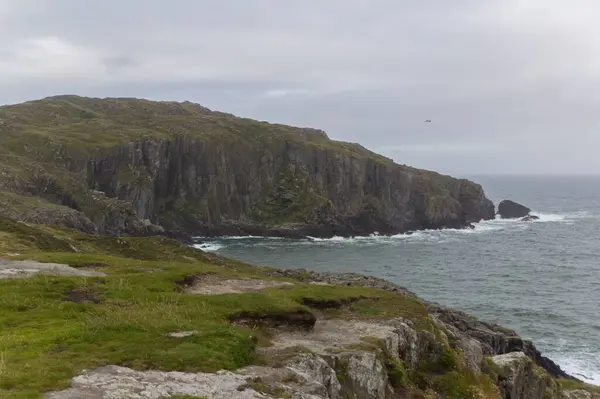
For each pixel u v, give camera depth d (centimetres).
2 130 15988
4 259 3584
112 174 15275
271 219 17662
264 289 3366
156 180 16325
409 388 2459
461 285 9994
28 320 2128
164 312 2258
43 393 1310
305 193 17975
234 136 19050
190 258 6806
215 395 1486
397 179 19362
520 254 13712
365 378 2188
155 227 14362
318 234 16725
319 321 2841
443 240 16362
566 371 5756
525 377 3519
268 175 18800
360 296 3372
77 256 3912
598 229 19012
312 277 6644
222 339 1938
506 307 8319
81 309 2350
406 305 3325
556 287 9894
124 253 6269
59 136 15788
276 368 1856
